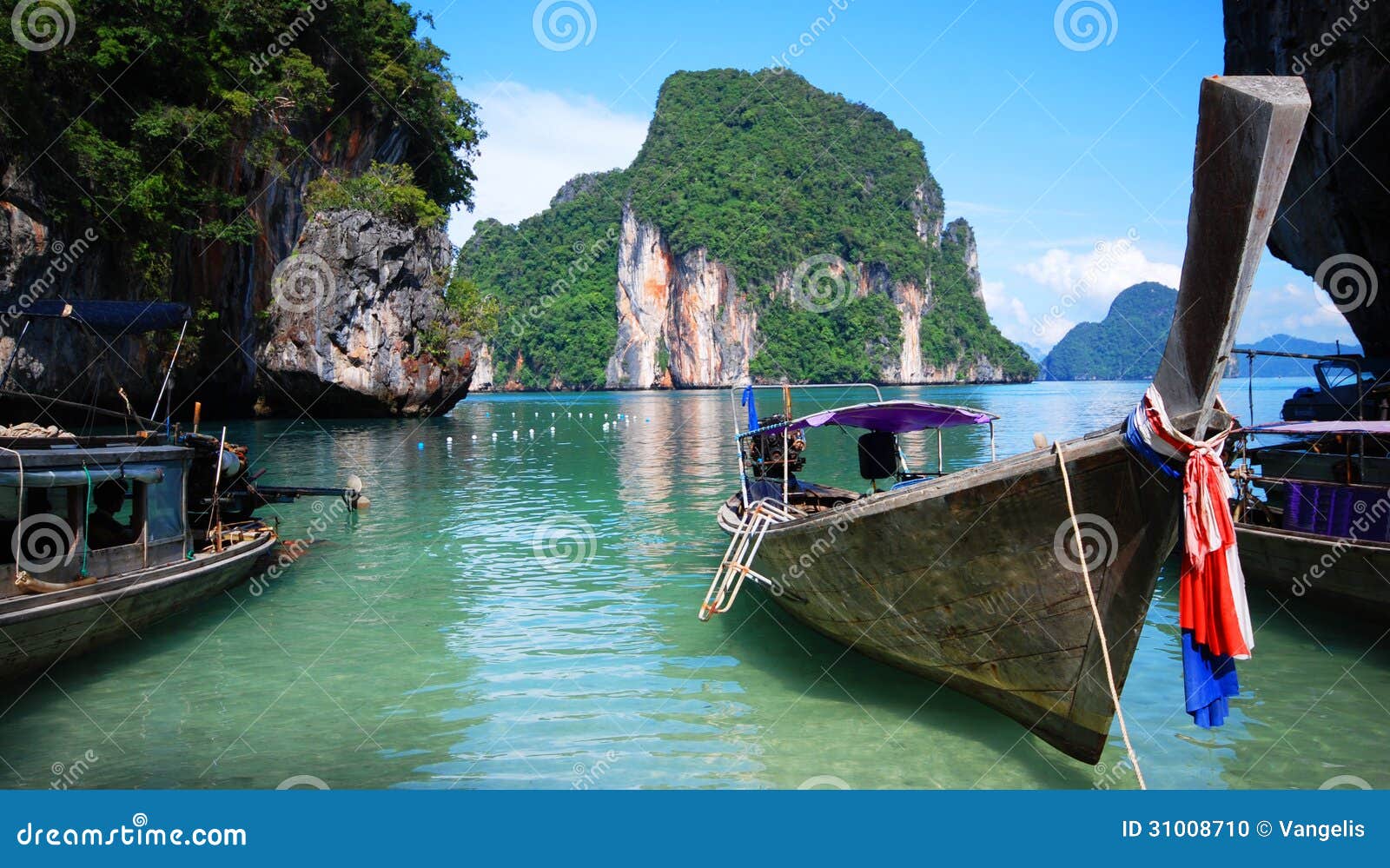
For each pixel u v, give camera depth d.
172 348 31.48
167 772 5.81
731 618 8.95
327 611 9.21
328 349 41.59
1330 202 19.89
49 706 6.79
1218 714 5.16
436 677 7.37
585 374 128.50
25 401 25.00
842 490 11.07
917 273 125.31
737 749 6.08
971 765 5.92
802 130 134.38
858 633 7.16
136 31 27.98
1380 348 20.44
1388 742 6.10
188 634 8.44
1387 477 9.77
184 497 8.80
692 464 23.58
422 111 47.25
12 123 23.48
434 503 16.31
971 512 5.77
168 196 29.19
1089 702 5.68
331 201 41.59
